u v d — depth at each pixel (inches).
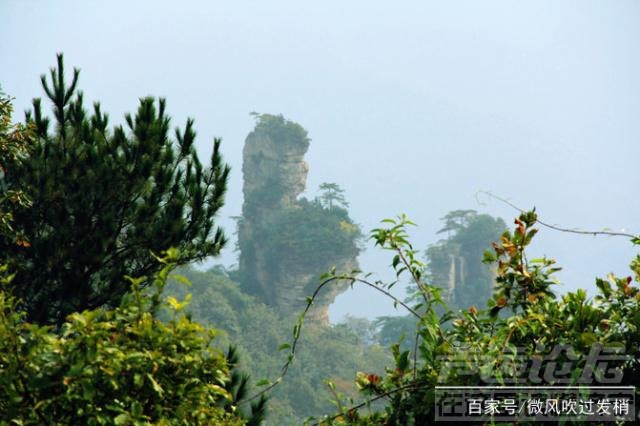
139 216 620.4
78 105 634.2
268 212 6053.2
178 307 199.6
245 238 6038.4
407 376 208.1
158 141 628.1
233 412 232.8
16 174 619.5
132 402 186.5
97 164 614.5
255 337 5036.9
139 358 185.8
